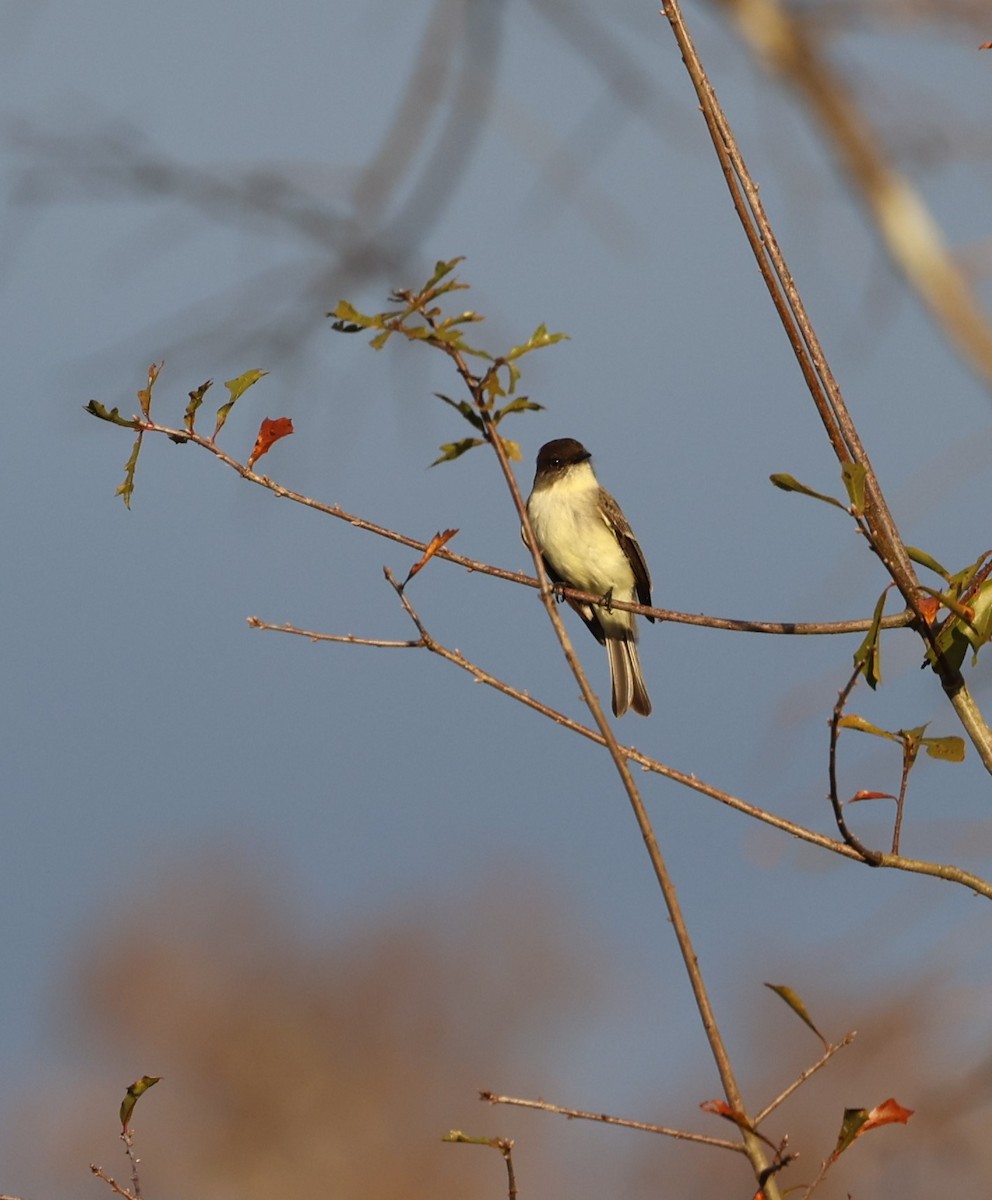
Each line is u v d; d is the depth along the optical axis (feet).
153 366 23.86
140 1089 20.38
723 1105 17.20
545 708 22.44
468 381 21.50
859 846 21.39
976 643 23.06
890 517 23.11
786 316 23.29
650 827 18.21
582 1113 17.76
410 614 23.40
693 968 17.53
